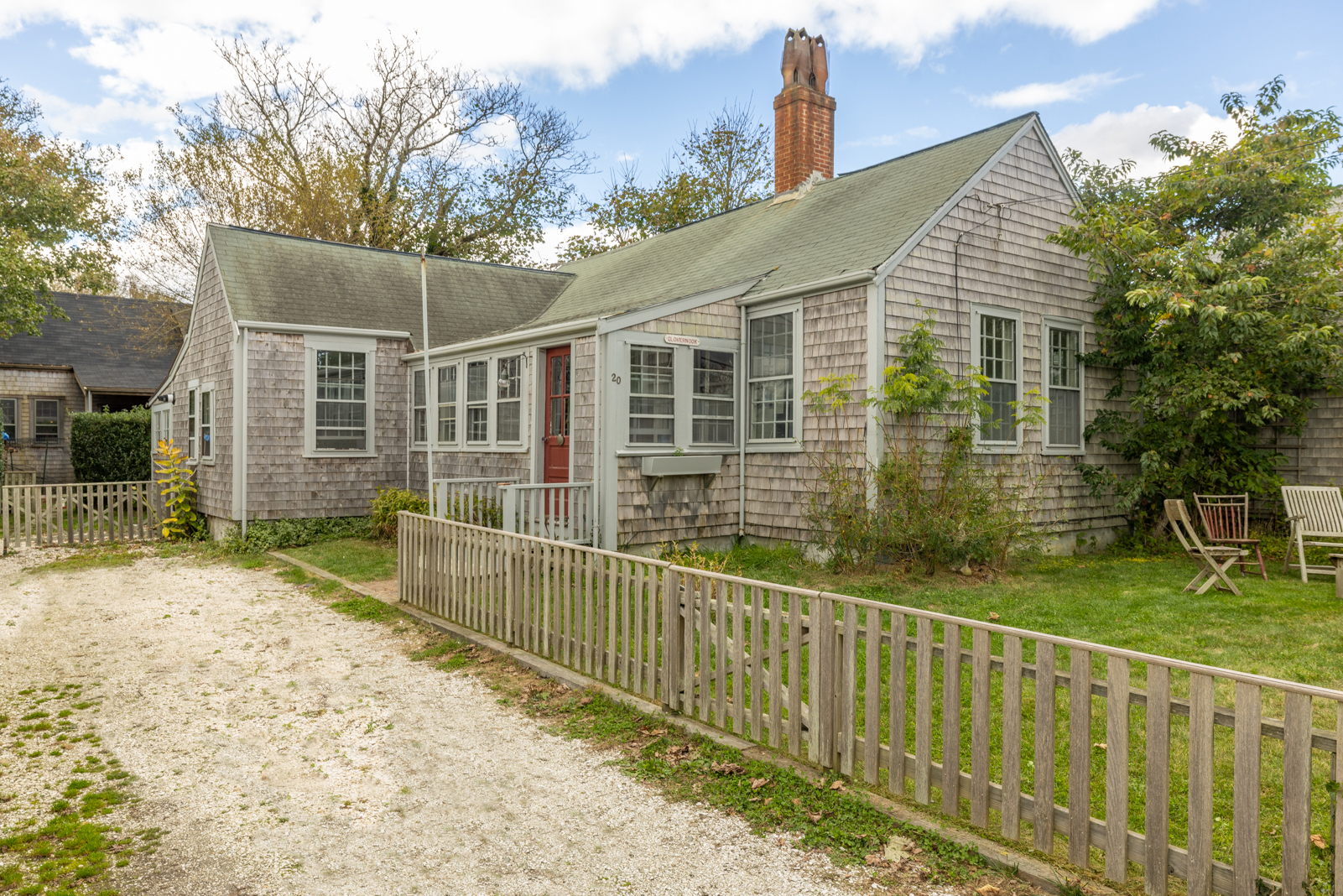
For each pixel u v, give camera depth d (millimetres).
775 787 3980
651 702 5145
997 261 10961
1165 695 2869
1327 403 11078
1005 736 3375
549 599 6176
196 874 3262
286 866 3342
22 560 12000
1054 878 3086
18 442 23422
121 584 10031
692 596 4887
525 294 17328
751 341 11430
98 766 4395
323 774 4305
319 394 13984
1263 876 2814
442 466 13953
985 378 9734
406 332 14688
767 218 14055
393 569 10469
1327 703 5031
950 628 3537
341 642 7086
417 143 29078
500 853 3447
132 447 20344
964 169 10922
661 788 4082
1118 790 2994
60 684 5891
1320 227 10125
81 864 3330
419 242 28922
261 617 8094
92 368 23891
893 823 3592
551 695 5535
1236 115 11844
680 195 29656
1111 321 11883
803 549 10391
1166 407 10906
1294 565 9625
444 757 4535
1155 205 11812
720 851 3447
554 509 10367
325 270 15273
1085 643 3088
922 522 9047
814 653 4137
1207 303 10062
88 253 26516
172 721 5125
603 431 10289
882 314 9633
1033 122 11289
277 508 13516
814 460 10359
